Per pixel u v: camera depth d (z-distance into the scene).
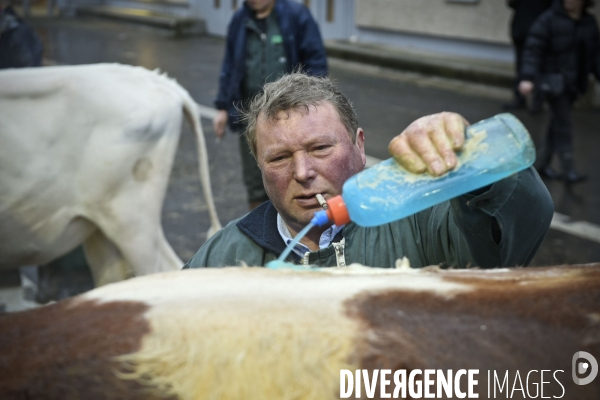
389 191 1.08
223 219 5.39
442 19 11.86
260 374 0.79
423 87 10.40
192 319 0.82
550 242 4.90
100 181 3.21
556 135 6.15
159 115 3.33
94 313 0.85
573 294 0.85
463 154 1.06
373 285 0.88
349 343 0.80
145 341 0.81
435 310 0.84
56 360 0.80
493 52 11.34
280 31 4.46
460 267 1.38
